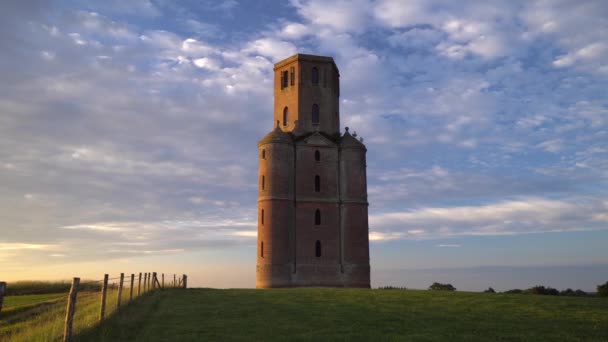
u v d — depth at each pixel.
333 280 49.66
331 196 52.03
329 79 57.12
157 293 31.95
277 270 48.03
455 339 15.87
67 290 41.94
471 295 29.78
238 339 15.88
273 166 50.56
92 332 16.22
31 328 16.94
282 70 57.81
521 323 19.25
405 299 27.80
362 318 20.44
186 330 17.50
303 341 15.52
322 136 53.47
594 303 25.59
